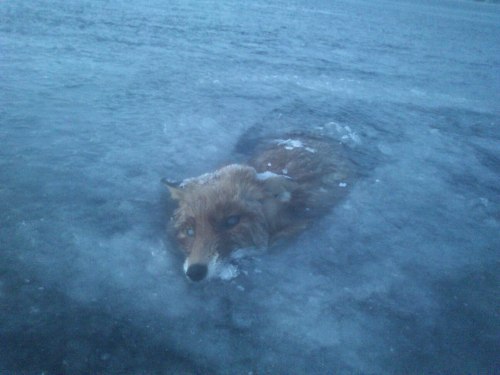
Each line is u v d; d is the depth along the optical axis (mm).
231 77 1188
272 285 475
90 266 468
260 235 529
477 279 500
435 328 427
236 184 533
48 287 434
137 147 740
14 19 1543
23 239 492
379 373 377
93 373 357
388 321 432
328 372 375
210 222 506
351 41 1970
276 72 1294
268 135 836
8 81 951
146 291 447
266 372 371
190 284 466
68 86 969
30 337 380
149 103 931
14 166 634
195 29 1778
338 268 506
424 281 492
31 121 782
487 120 1065
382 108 1075
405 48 1959
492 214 642
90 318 406
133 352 378
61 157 676
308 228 574
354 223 592
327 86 1213
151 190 623
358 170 733
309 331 415
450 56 1896
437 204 657
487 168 797
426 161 802
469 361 393
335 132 867
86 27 1569
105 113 857
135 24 1725
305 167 662
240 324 418
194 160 720
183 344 391
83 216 546
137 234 530
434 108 1123
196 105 951
